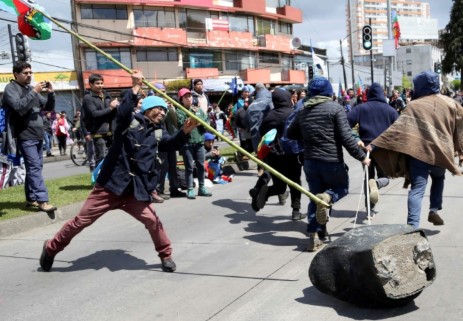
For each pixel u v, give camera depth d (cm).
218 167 1021
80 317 384
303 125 524
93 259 532
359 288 355
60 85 3381
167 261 479
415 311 360
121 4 3638
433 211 562
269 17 4722
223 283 441
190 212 754
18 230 660
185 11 3984
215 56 4150
